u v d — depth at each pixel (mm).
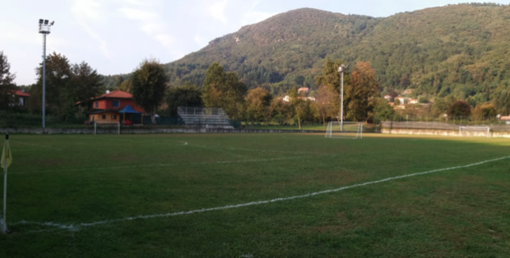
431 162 14062
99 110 56875
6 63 41000
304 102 68062
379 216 6066
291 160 14336
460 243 4801
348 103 61938
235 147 20703
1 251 4355
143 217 5816
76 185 8383
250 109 65812
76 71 57844
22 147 18859
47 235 4926
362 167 12359
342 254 4379
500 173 11195
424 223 5688
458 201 7234
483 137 43500
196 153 16688
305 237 4965
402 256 4344
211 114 52406
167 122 47562
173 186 8469
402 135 47906
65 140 25156
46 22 34812
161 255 4277
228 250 4457
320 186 8742
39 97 55531
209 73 88312
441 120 51375
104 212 6090
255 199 7238
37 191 7672
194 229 5250
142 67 50781
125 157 14469
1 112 36844
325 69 68125
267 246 4605
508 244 4777
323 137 36906
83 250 4418
